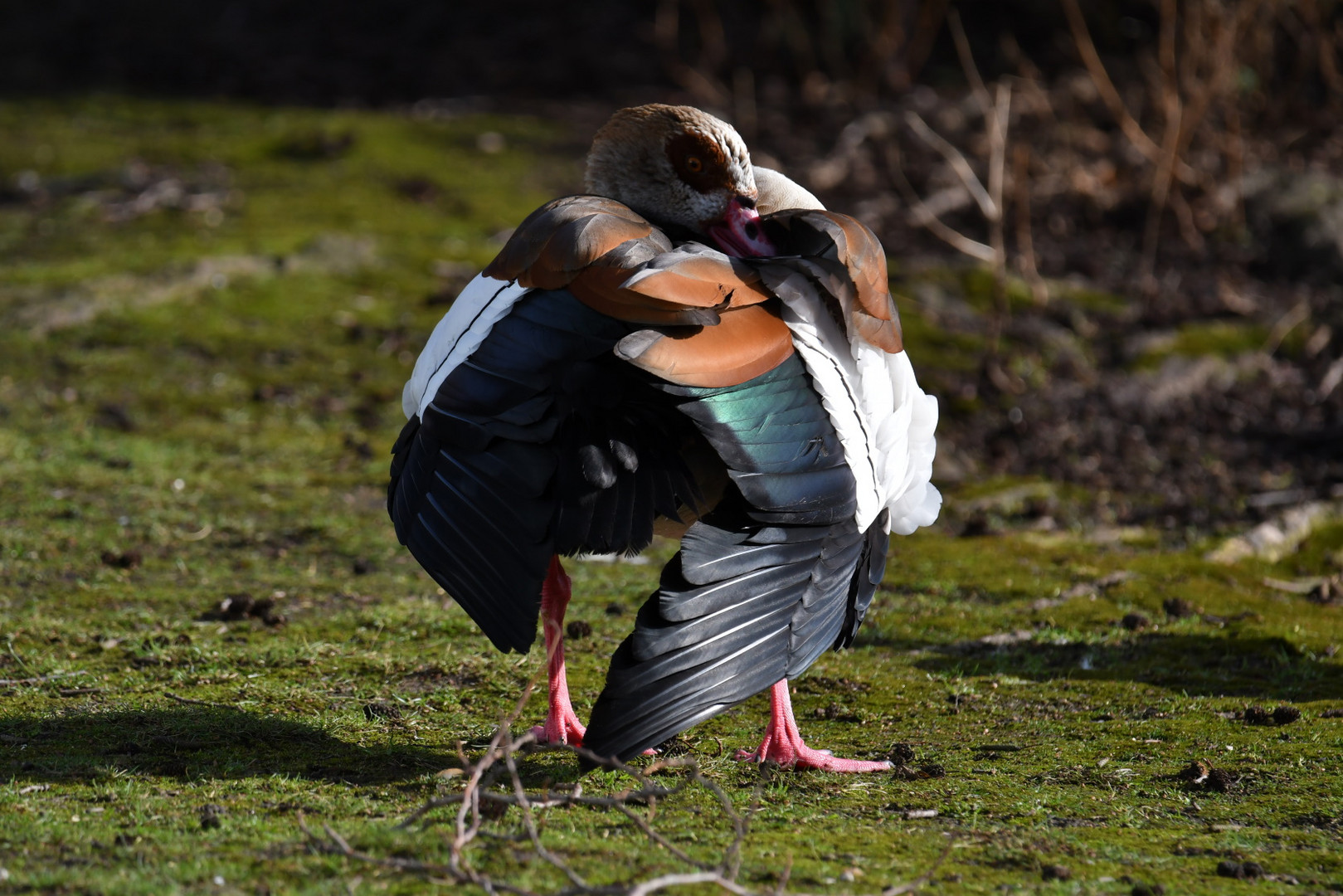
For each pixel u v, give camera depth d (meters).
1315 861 5.59
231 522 11.63
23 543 10.74
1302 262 18.22
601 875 5.05
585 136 23.23
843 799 6.48
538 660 8.66
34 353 15.04
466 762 5.75
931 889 5.12
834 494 6.35
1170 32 18.92
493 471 6.09
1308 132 21.72
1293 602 10.68
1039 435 14.67
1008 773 6.98
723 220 8.28
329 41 28.31
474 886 4.91
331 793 6.24
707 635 5.77
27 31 29.05
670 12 26.58
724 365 6.25
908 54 24.92
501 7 29.41
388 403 14.71
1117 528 12.68
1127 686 8.52
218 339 15.60
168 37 28.75
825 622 6.17
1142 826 6.11
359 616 9.53
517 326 6.53
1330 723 7.71
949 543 12.05
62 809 5.89
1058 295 17.42
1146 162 20.78
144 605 9.69
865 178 20.98
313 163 21.91
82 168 21.59
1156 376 15.78
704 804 6.30
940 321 16.75
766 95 24.70
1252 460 14.24
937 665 8.99
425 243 18.58
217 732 7.18
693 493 6.15
